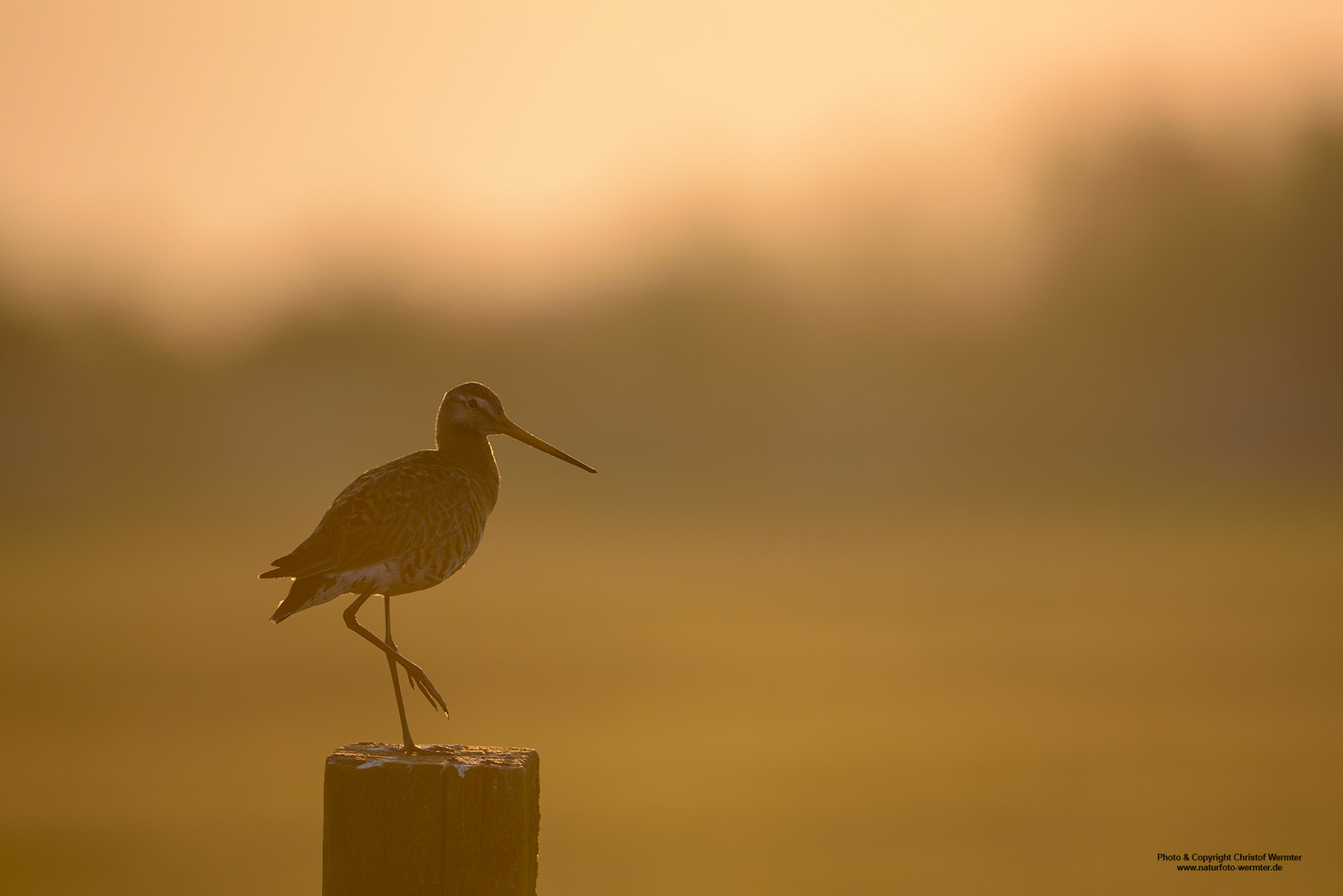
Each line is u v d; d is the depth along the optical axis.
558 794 24.12
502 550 70.62
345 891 6.09
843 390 124.00
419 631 44.84
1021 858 19.44
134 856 20.86
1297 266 109.12
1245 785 23.28
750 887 18.39
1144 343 114.19
